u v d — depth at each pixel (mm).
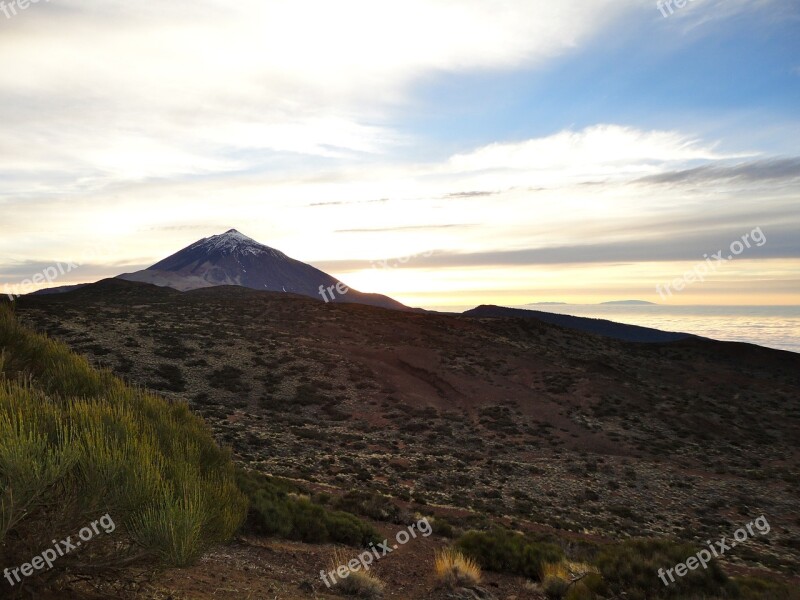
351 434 39562
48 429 4270
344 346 68562
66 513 3883
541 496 28375
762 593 9992
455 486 28391
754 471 37906
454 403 53375
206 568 7504
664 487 32250
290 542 11281
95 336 54031
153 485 4176
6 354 7441
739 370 92625
